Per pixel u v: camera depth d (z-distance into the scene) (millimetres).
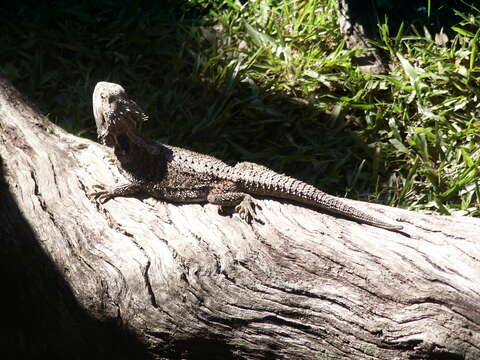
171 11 6746
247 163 4062
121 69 6211
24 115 4746
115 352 3627
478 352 2979
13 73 6129
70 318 3684
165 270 3424
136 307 3432
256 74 5918
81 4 6941
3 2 6961
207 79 5996
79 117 5711
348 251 3377
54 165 4238
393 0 6359
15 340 4020
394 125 5250
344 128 5512
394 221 3664
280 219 3633
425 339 3018
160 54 6242
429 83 5578
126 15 6766
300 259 3367
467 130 5031
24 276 3848
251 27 6230
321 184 5129
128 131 3893
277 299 3271
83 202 3916
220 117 5602
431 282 3172
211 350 3389
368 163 5258
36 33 6551
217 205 3811
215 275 3367
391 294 3172
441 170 4922
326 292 3242
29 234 3854
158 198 3980
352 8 5977
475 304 3064
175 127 5633
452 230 3527
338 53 5840
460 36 5664
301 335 3232
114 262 3537
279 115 5559
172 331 3383
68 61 6297
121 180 4090
